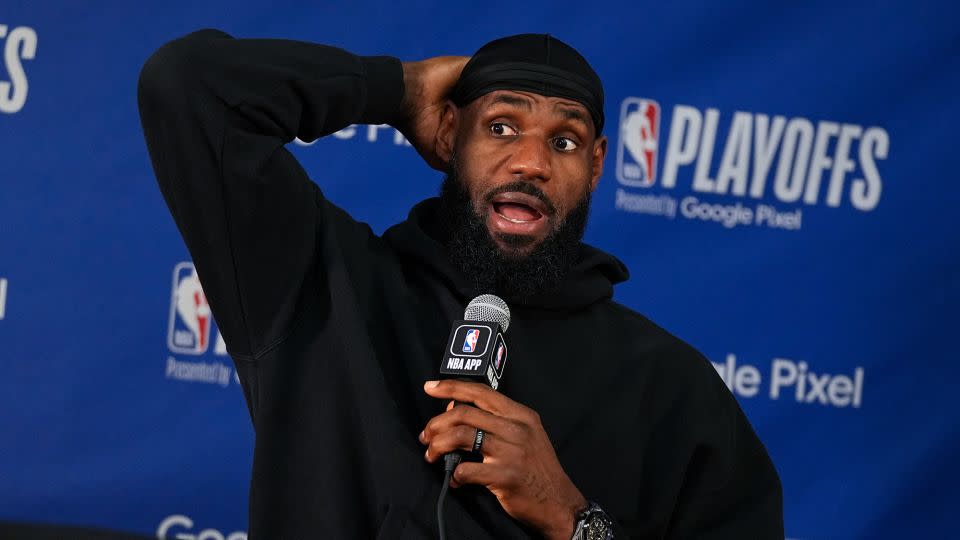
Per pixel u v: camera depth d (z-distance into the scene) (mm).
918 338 13773
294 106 7902
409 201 13383
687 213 13711
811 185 13836
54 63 12703
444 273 8430
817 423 13617
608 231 13602
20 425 12289
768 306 13695
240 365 8094
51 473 12305
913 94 13969
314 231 8031
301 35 13250
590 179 8711
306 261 7934
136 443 12500
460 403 7246
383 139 13398
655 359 8742
